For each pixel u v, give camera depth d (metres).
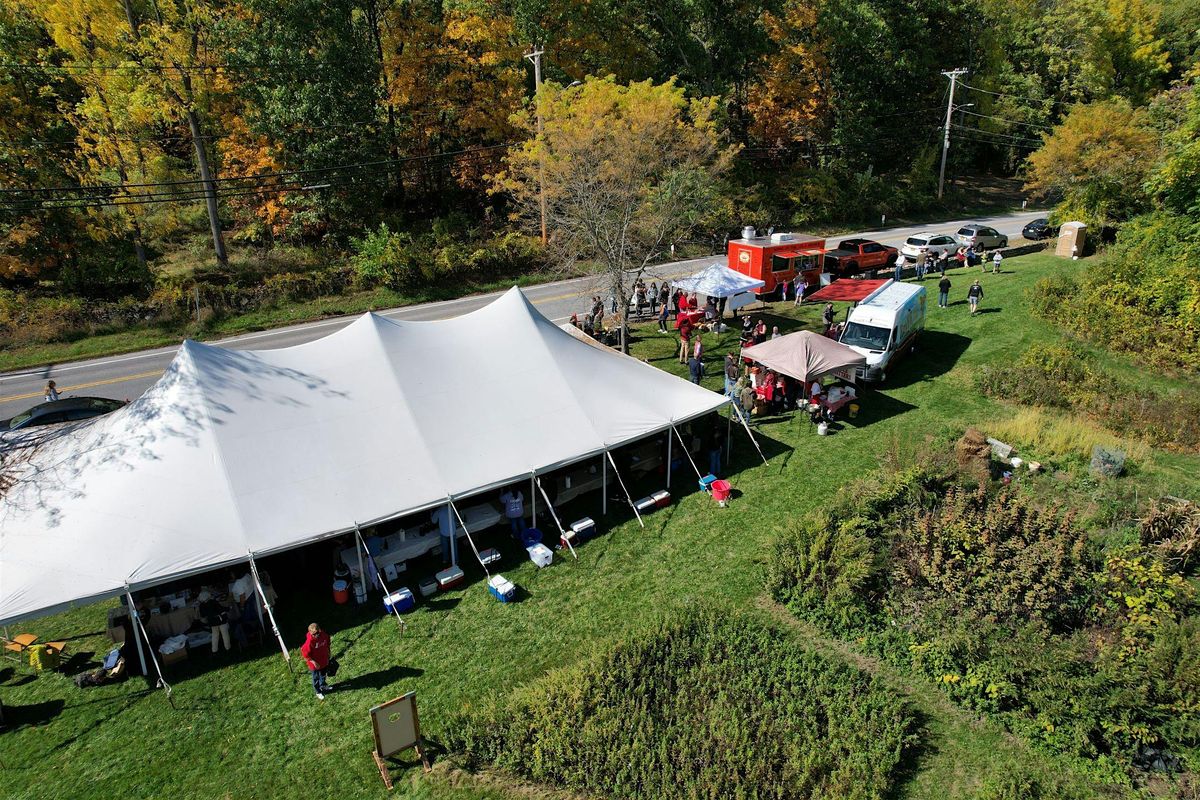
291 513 11.80
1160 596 11.39
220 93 33.69
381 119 39.16
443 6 37.44
